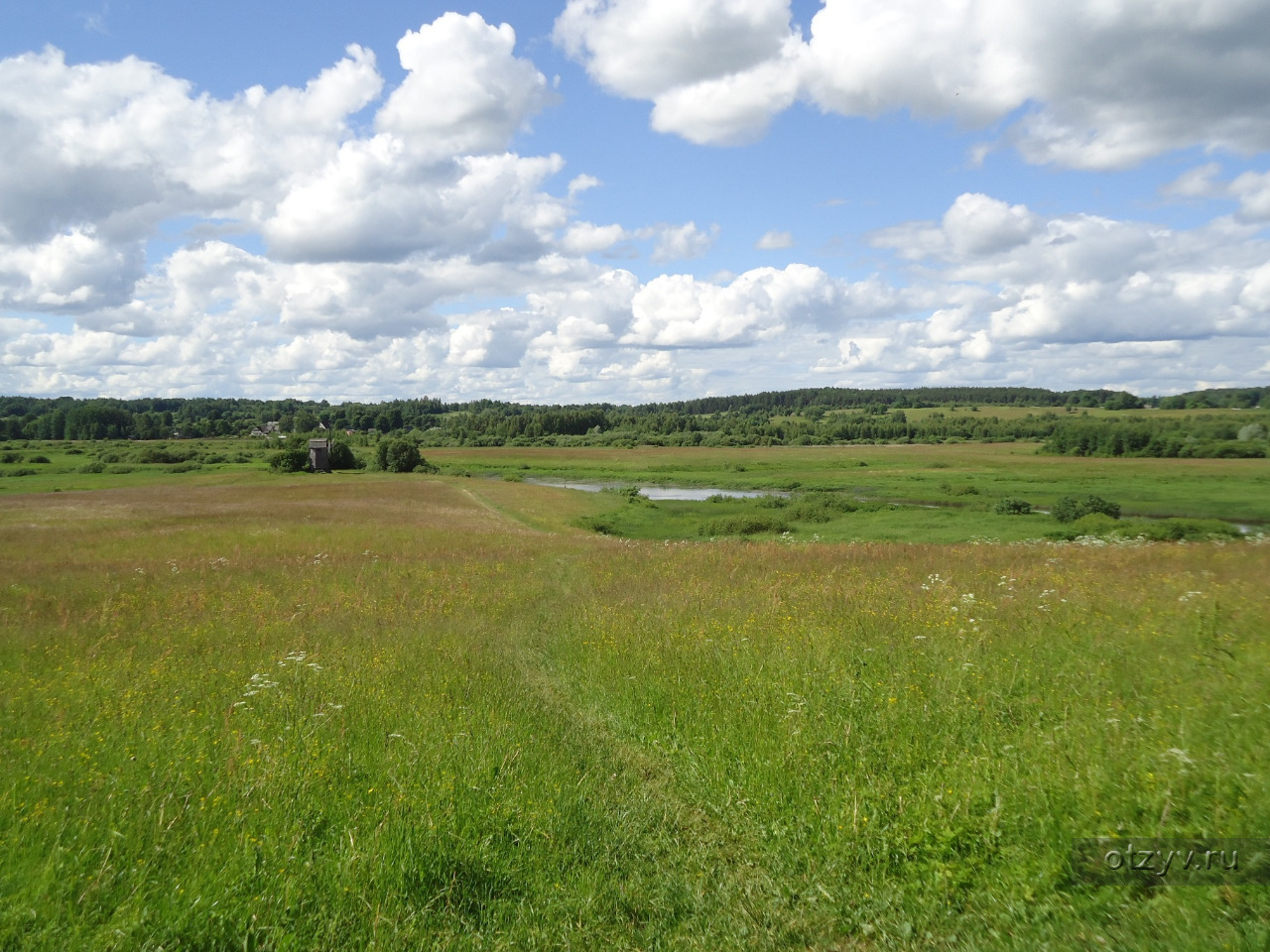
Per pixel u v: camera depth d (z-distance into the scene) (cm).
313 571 2219
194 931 416
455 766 635
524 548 3028
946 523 4559
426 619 1451
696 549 2642
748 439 17725
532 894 488
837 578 1711
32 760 618
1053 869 465
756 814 589
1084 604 1136
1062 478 7894
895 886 490
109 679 921
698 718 769
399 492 6550
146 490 6544
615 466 11331
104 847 476
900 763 611
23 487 6900
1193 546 2150
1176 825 482
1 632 1312
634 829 582
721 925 468
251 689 848
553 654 1196
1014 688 745
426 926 444
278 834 507
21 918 412
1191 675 739
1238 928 402
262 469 9644
